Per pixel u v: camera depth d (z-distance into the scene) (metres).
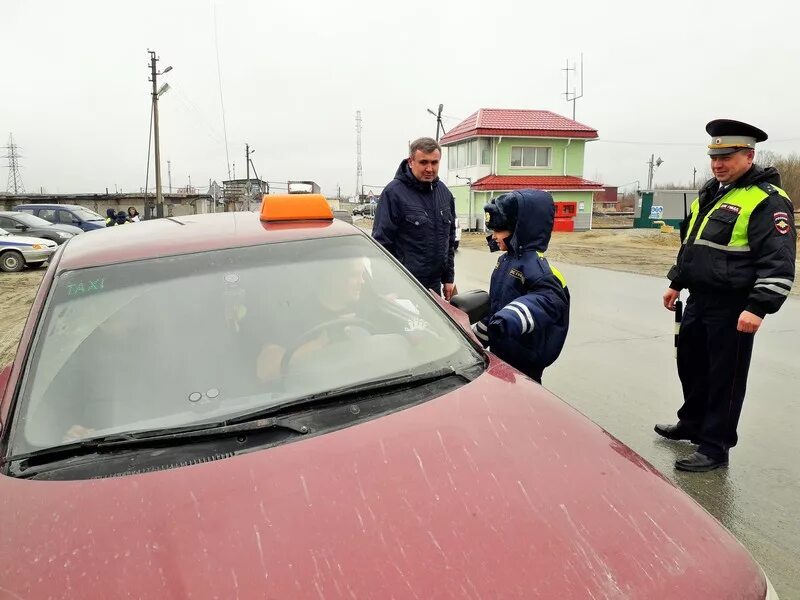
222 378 1.88
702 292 3.40
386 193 4.24
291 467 1.49
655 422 4.27
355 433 1.63
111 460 1.56
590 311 8.22
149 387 1.82
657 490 1.48
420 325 2.24
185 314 2.04
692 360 3.69
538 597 1.14
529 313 2.63
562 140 31.08
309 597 1.14
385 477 1.46
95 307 2.04
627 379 5.22
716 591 1.19
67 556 1.25
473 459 1.53
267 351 1.98
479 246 21.66
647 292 9.71
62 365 1.85
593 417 4.38
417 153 4.08
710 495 3.23
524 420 1.71
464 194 32.50
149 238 2.42
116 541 1.28
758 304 3.09
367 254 2.48
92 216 21.42
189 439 1.62
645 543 1.29
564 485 1.45
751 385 4.96
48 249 15.77
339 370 1.97
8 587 1.20
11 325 8.52
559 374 5.39
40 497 1.43
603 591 1.16
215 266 2.24
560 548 1.26
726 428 3.45
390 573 1.19
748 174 3.27
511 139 30.48
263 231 2.49
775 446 3.82
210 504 1.37
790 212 3.15
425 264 4.33
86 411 1.74
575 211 29.12
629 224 37.31
